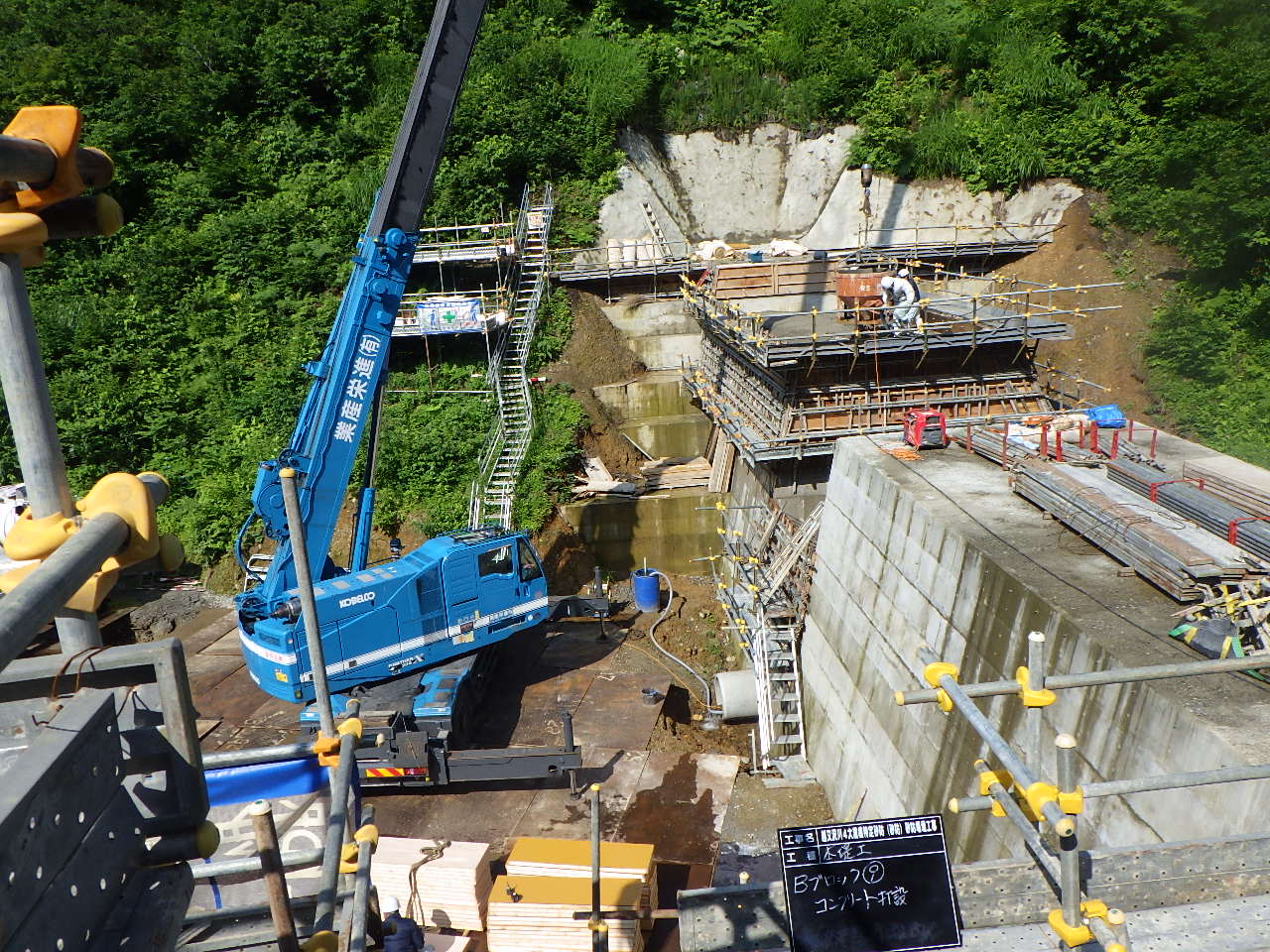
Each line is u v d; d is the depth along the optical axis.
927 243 37.53
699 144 39.22
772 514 25.22
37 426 3.22
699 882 16.25
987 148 37.25
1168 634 12.48
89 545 2.94
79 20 38.09
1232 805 9.70
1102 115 36.47
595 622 26.64
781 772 20.52
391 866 14.74
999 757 5.38
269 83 37.56
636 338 36.19
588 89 38.03
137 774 3.52
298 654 17.86
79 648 3.40
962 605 15.84
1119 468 16.95
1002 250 36.34
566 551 29.33
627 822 17.83
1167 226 33.47
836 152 39.09
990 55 38.66
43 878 2.79
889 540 19.03
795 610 23.28
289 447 18.62
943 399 24.44
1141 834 11.13
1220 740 10.03
